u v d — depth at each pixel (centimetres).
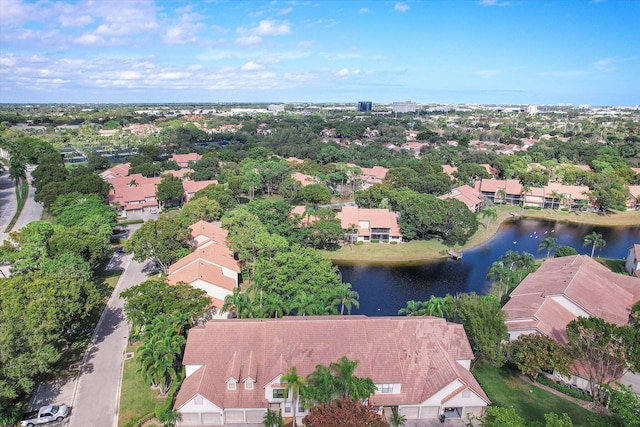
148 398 4956
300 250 7562
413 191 12450
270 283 6600
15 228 10944
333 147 19738
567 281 6906
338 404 4122
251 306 6012
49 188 12006
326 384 4188
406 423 4712
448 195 13100
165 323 5212
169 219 8356
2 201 13775
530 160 18375
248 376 4575
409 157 19925
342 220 10681
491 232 11838
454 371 4675
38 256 7250
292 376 4284
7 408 4444
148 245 7881
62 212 10025
